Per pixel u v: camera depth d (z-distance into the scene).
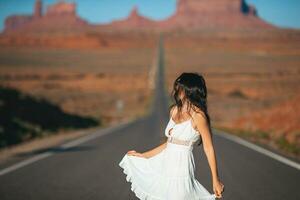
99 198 9.23
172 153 5.39
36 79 125.19
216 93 93.44
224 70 157.50
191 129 5.29
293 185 10.69
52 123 32.44
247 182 11.04
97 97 88.19
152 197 5.49
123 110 67.69
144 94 95.50
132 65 184.38
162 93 93.62
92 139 22.22
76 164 13.80
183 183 5.37
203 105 5.27
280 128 26.20
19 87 100.38
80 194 9.57
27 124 27.31
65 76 137.25
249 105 68.81
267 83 115.25
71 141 21.31
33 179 11.25
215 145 19.61
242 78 129.12
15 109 29.92
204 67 170.88
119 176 11.74
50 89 100.50
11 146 20.83
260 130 26.66
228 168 13.20
